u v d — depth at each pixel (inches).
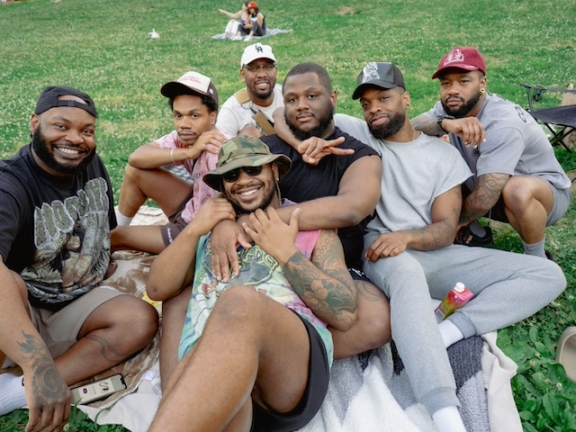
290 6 816.9
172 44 628.4
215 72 486.9
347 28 636.1
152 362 127.7
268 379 92.3
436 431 105.5
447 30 575.2
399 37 564.1
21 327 99.5
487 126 156.8
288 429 100.7
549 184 157.6
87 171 128.1
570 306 150.3
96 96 426.0
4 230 106.4
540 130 162.9
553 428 113.0
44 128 111.9
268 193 117.3
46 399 97.3
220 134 151.8
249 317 85.3
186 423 76.4
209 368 80.0
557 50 464.8
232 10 831.7
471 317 124.0
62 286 123.9
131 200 172.6
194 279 116.2
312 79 133.4
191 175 164.4
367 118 143.0
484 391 113.5
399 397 114.3
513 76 401.4
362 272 135.8
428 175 139.3
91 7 939.3
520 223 153.3
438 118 152.9
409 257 126.0
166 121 354.0
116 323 121.8
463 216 155.3
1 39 710.5
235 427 88.7
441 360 105.3
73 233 123.2
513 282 128.2
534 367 126.6
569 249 179.0
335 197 122.2
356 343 118.9
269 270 110.8
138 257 165.6
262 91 204.1
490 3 691.4
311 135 136.7
